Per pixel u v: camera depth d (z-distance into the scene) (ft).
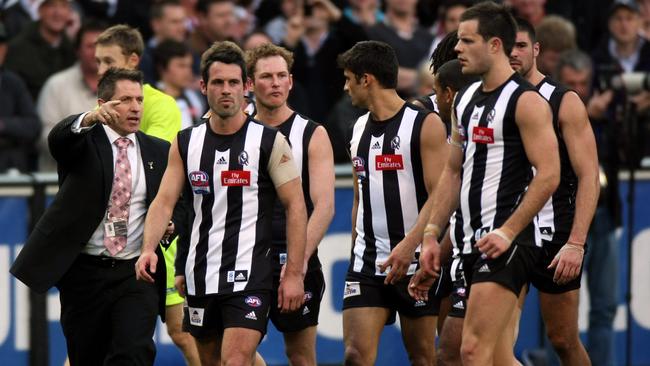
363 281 81.35
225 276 74.90
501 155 71.46
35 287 78.84
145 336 79.05
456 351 79.36
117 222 79.46
